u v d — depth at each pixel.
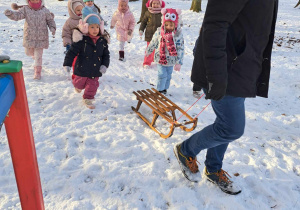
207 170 2.67
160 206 2.49
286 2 18.61
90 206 2.43
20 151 1.48
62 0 15.84
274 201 2.59
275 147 3.51
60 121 3.75
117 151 3.20
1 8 12.88
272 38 2.07
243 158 3.23
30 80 4.97
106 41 4.13
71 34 5.14
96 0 16.38
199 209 2.46
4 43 7.28
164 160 3.08
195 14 13.64
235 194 2.59
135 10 13.98
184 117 4.18
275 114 4.48
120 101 4.50
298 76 6.12
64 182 2.67
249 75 2.04
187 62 6.91
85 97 4.15
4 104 1.17
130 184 2.71
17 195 2.47
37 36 4.80
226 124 2.21
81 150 3.18
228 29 1.95
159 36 4.63
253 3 1.83
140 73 5.97
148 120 4.00
